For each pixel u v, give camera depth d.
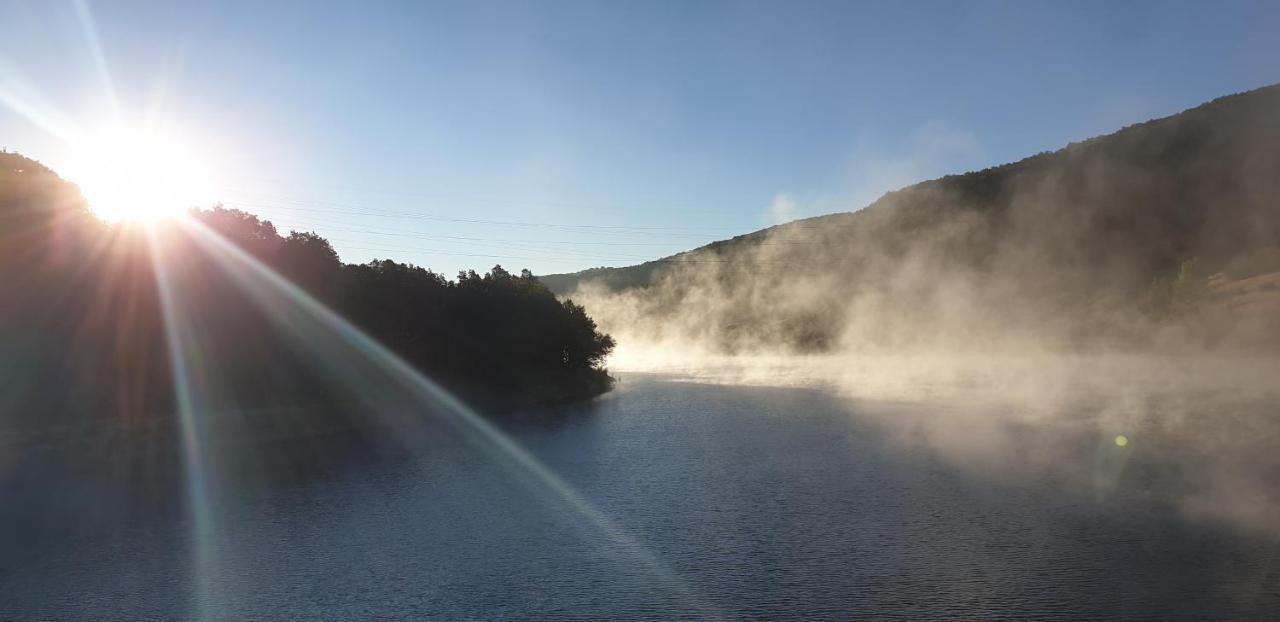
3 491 18.84
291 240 42.00
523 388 51.88
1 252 28.94
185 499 17.25
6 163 33.31
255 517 15.20
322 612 9.65
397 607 9.76
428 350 48.94
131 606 10.02
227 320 35.84
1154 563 10.96
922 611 9.20
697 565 11.33
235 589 10.64
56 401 29.03
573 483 18.31
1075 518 13.67
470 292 55.94
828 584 10.28
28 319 28.73
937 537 12.55
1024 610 9.17
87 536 14.04
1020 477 17.59
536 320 59.72
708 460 21.28
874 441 24.06
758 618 9.09
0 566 12.12
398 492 17.55
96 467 21.84
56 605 10.12
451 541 13.03
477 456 23.31
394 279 48.44
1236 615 8.92
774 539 12.64
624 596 9.98
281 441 27.61
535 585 10.52
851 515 14.20
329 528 14.13
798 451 22.38
